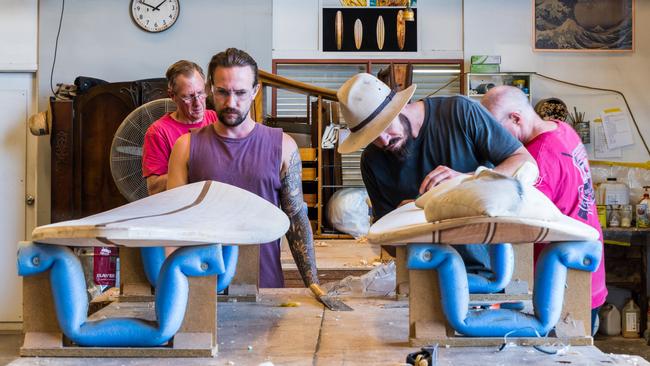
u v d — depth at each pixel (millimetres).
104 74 6105
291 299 2016
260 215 1586
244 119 2145
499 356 1309
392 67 5320
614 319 5777
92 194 5180
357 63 6152
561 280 1383
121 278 1942
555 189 2328
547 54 6188
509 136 1999
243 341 1470
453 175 1662
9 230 6242
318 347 1410
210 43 6109
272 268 2354
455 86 6195
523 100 2447
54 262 1345
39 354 1353
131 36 6105
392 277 2189
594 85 6191
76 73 6109
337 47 6137
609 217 5867
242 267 1975
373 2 6125
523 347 1371
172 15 6062
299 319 1706
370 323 1647
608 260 6012
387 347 1399
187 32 6105
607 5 6160
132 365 1295
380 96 1886
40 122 5277
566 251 1376
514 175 1421
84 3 6102
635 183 6133
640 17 6164
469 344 1382
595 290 2412
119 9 6105
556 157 2334
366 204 5145
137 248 1933
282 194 2248
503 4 6164
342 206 5121
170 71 2750
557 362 1267
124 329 1349
